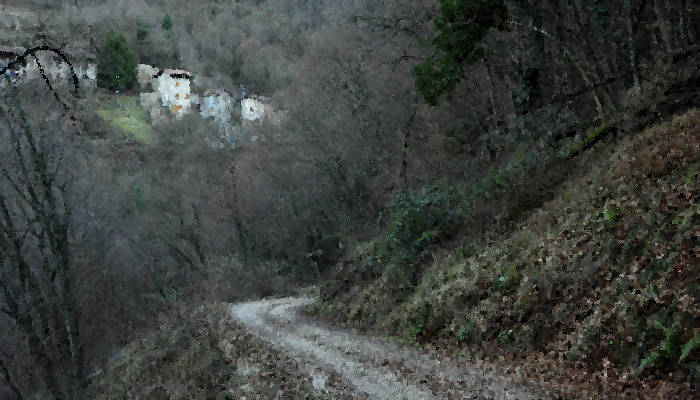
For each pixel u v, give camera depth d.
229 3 165.25
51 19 107.00
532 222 18.20
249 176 64.88
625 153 17.25
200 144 75.38
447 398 9.34
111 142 57.56
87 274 24.52
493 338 13.83
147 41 142.38
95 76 107.06
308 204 59.19
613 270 11.96
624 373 9.08
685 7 19.17
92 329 25.94
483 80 32.09
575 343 10.98
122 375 23.47
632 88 21.00
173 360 21.64
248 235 65.88
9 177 17.95
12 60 10.23
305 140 57.47
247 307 39.28
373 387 10.74
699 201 11.55
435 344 15.75
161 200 60.62
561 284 13.09
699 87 17.78
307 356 15.62
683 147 14.41
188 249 63.69
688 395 7.57
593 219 14.46
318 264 59.66
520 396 9.01
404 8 33.88
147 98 113.38
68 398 19.41
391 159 46.28
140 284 50.22
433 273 20.64
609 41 21.88
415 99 34.25
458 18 23.55
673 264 10.30
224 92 125.88
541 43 24.88
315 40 55.16
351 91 52.28
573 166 20.78
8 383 20.00
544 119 25.64
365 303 23.95
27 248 19.47
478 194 24.03
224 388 13.09
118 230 37.09
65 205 19.47
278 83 115.50
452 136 35.03
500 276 15.66
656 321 9.20
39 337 19.33
